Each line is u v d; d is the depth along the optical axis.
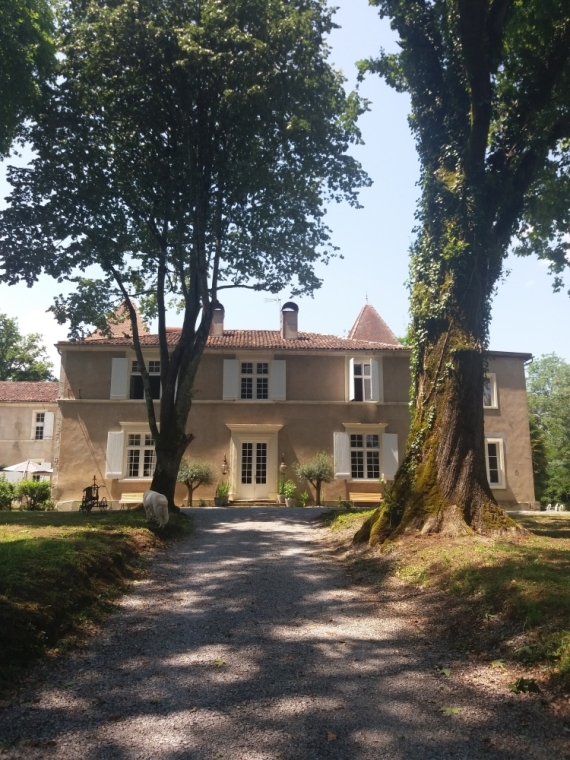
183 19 13.48
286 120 14.34
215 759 3.42
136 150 15.31
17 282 14.62
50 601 5.66
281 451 22.02
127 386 22.03
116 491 21.25
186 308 16.06
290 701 4.23
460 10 9.45
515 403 23.47
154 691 4.39
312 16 13.84
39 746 3.53
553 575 6.35
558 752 3.47
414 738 3.67
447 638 5.61
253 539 11.65
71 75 14.09
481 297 10.19
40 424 31.83
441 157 10.80
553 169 13.98
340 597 7.25
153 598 7.14
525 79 11.69
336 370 22.78
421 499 9.50
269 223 17.12
